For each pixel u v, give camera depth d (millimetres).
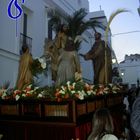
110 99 9930
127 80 43281
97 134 4043
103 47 12086
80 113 6969
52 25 16484
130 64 43406
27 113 7473
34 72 9164
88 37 26859
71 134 6695
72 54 9797
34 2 16688
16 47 13844
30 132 7383
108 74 11984
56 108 6941
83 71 25234
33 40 16328
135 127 4188
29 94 7457
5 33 13141
